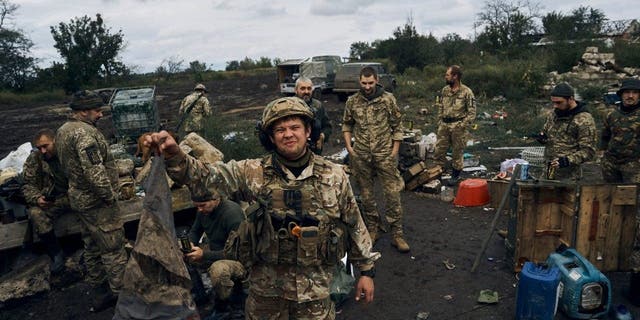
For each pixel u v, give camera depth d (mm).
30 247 4586
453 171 7020
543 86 15844
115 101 8344
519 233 4094
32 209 4246
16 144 12516
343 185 2055
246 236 2029
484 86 16719
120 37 33406
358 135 4648
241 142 7559
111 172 3783
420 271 4379
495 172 7629
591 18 33562
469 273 4289
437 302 3814
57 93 29047
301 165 2010
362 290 2242
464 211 5961
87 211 3564
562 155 4441
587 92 14242
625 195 3773
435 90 17984
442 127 6945
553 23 29094
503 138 10039
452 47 27516
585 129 4234
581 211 3816
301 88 5043
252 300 2133
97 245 3818
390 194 4707
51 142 3889
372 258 2217
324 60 18984
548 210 4055
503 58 24312
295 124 1913
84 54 32062
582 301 3359
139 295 1740
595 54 17953
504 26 27953
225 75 40906
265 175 1999
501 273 4258
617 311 3389
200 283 3818
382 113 4523
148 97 8523
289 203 1958
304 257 1950
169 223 1762
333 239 2012
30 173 4094
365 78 4449
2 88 30859
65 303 4023
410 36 26703
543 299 3254
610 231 3846
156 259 1702
